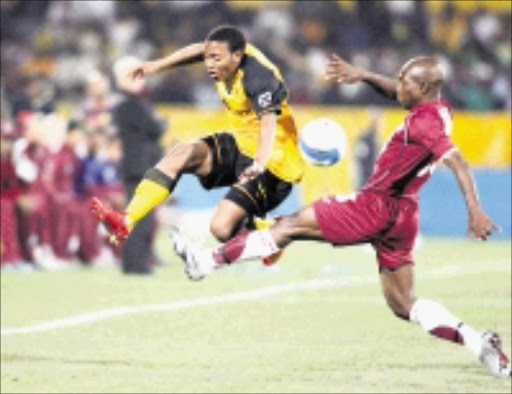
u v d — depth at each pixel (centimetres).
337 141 2255
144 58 7956
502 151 6894
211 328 2844
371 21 8481
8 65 7394
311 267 4603
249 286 3862
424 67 2025
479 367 2309
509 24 8681
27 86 6925
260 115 2131
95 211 2105
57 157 4659
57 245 4694
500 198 6356
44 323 2927
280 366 2316
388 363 2353
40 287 3791
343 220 2072
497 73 8381
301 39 8275
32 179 4469
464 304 3347
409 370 2270
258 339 2672
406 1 8531
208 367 2302
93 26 7994
